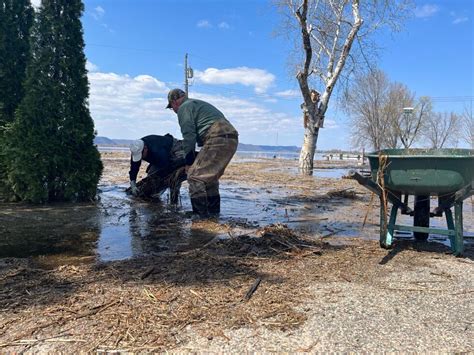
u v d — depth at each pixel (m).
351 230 6.27
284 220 6.96
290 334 2.70
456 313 3.08
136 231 5.78
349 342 2.62
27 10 8.74
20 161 7.62
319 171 26.20
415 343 2.62
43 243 5.07
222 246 4.80
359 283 3.71
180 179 8.23
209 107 6.66
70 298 3.19
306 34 17.44
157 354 2.45
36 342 2.54
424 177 4.52
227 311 3.00
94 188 8.33
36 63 7.73
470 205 9.41
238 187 12.27
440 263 4.41
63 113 7.93
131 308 3.02
